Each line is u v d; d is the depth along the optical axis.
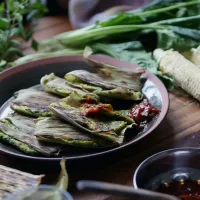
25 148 0.72
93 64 0.86
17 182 0.65
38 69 0.91
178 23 1.03
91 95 0.80
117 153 0.69
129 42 1.02
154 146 0.76
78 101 0.79
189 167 0.65
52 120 0.75
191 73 0.87
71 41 1.06
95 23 1.10
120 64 0.89
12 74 0.89
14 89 0.88
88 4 1.17
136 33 1.05
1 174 0.67
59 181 0.65
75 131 0.73
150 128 0.73
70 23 1.23
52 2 1.28
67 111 0.75
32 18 1.12
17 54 1.05
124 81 0.85
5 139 0.74
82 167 0.70
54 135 0.72
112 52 1.00
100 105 0.76
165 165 0.64
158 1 1.09
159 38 1.00
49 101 0.82
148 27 1.03
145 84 0.85
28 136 0.74
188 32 0.99
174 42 0.99
